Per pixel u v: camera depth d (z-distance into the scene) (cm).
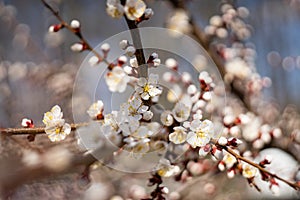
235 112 111
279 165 95
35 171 86
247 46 122
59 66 143
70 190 99
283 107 153
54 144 81
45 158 84
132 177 97
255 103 119
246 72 108
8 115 125
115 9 63
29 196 97
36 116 123
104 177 99
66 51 147
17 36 152
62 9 150
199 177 95
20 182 88
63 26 71
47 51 153
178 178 82
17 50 153
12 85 138
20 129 65
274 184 70
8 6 156
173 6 113
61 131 65
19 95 133
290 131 116
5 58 152
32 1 160
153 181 72
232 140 65
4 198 89
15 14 158
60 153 82
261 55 157
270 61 151
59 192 99
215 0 138
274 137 92
